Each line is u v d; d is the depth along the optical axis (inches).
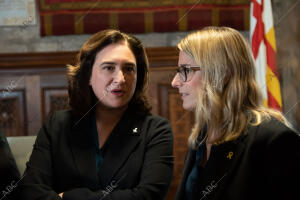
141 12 106.8
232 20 107.2
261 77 87.5
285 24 107.5
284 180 33.8
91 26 106.2
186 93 43.3
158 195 49.4
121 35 54.9
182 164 106.8
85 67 55.2
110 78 52.9
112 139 54.2
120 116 56.4
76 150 53.3
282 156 34.4
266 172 35.2
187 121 106.9
